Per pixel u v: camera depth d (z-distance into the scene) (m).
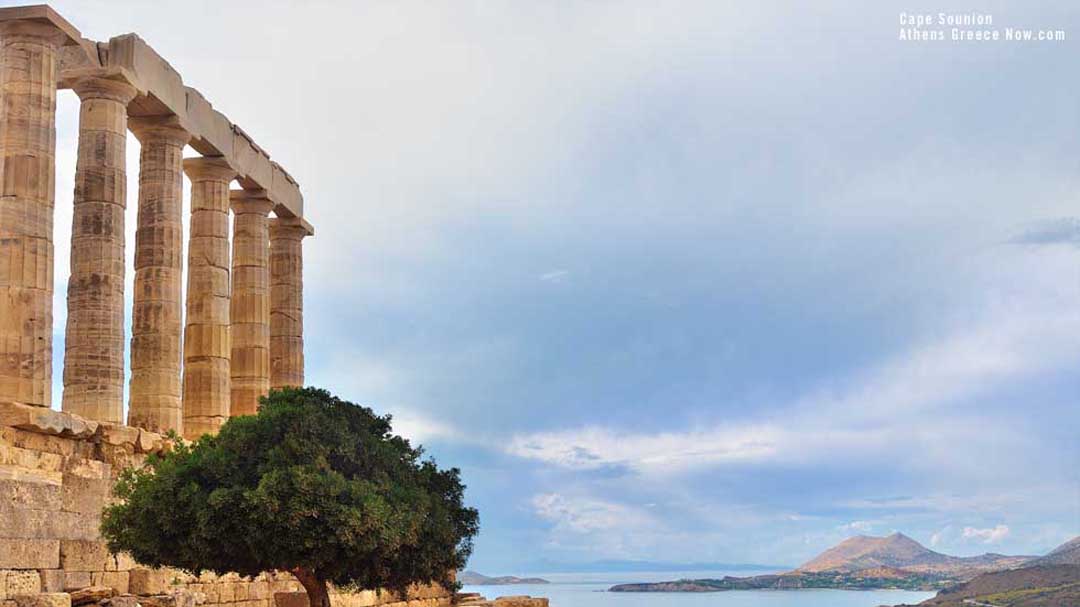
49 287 32.88
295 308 51.59
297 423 30.56
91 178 35.84
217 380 42.34
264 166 47.44
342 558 29.47
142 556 29.64
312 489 28.77
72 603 26.27
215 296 42.81
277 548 28.70
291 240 51.84
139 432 34.62
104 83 36.22
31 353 32.03
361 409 33.06
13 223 32.34
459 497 35.34
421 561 31.88
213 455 29.83
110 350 35.22
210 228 43.19
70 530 30.59
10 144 32.72
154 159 39.59
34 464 30.31
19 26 33.34
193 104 41.09
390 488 31.41
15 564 28.23
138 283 38.91
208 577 36.91
